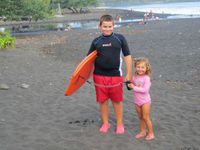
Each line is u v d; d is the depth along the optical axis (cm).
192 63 1548
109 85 712
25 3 3578
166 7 10631
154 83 1195
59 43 2677
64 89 1116
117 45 697
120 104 728
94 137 713
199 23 3841
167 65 1538
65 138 713
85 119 823
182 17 5547
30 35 3581
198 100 964
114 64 703
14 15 3531
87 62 701
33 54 2050
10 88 1146
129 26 4091
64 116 848
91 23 5400
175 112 862
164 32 3084
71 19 6431
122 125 738
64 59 1825
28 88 1142
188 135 714
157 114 848
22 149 669
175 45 2178
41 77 1328
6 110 905
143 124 702
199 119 808
